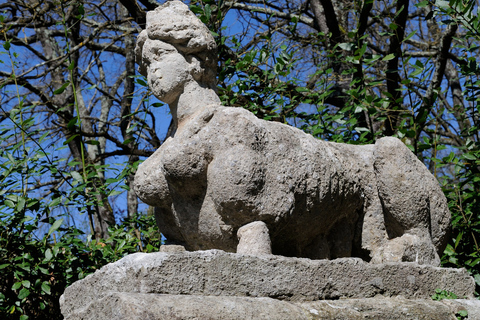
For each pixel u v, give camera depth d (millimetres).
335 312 2182
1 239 3615
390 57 4699
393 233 2805
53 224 3635
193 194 2469
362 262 2385
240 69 4957
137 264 2053
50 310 3842
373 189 2820
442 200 2865
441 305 2420
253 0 7652
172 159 2402
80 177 3953
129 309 1877
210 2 5004
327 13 6211
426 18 4543
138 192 2619
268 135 2438
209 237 2479
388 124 5523
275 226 2404
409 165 2768
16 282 3553
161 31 2625
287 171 2432
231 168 2328
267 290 2150
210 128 2414
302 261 2244
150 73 2654
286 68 4980
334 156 2682
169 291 2020
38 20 7195
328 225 2672
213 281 2080
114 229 4352
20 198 3662
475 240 3979
